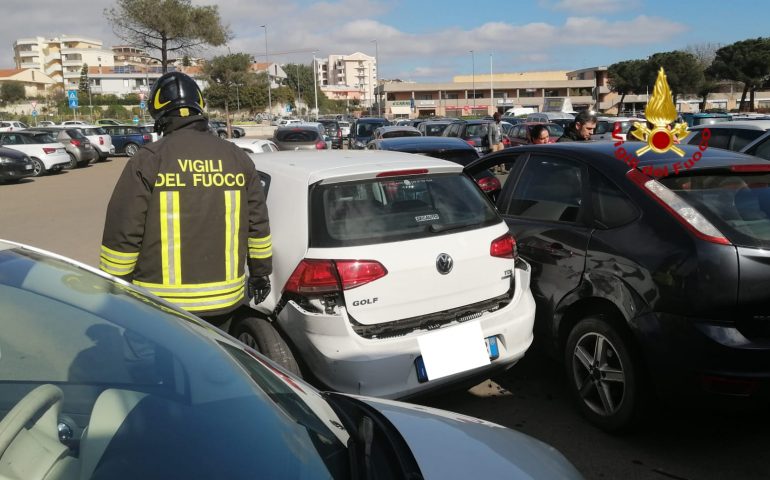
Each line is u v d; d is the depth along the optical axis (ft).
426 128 77.51
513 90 326.24
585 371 12.20
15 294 6.24
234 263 10.34
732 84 192.75
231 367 6.72
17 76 375.45
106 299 6.86
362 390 10.55
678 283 10.16
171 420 5.67
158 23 108.47
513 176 14.97
